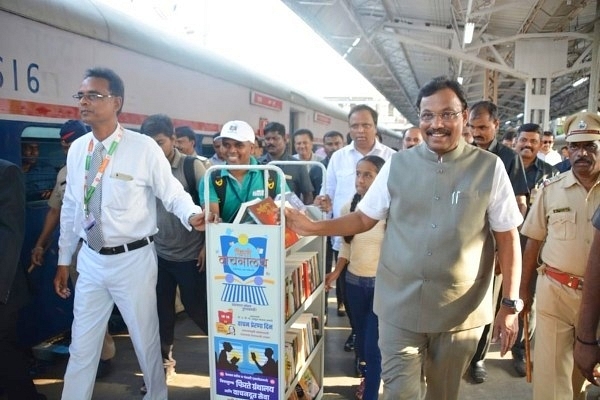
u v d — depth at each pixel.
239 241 2.33
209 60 5.84
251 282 2.34
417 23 11.20
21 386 2.84
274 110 8.10
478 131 3.35
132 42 4.39
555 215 2.53
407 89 24.02
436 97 2.05
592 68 10.16
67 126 3.48
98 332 2.82
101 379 3.61
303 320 3.00
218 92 6.05
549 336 2.53
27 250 3.59
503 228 2.12
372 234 2.98
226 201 2.89
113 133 2.69
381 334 2.26
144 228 2.78
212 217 2.38
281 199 2.26
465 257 2.07
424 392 2.49
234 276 2.36
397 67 18.58
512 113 32.12
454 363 2.19
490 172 2.08
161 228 3.36
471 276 2.10
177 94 5.13
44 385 3.50
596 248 1.58
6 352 2.76
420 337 2.17
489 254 2.18
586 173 2.43
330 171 4.18
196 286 3.47
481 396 3.40
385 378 2.23
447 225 2.06
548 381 2.53
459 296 2.09
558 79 17.14
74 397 2.76
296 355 2.70
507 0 9.33
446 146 2.07
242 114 6.79
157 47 4.76
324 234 2.31
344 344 4.28
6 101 3.22
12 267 2.51
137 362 3.89
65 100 3.70
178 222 3.33
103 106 2.59
